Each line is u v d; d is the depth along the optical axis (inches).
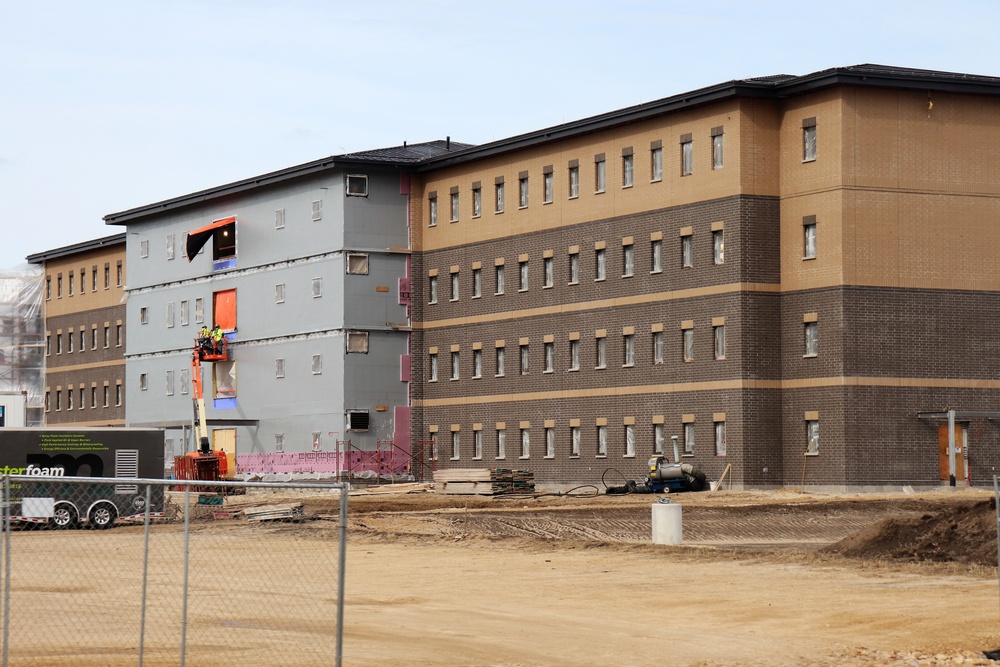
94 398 4347.9
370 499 2578.7
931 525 1525.6
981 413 2466.8
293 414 3329.2
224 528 1063.6
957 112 2518.5
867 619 1083.9
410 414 3240.7
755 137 2546.8
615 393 2783.0
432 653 918.4
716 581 1339.8
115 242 4202.8
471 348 3137.3
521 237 3014.3
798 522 2030.0
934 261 2495.1
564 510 2135.8
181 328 3754.9
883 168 2474.2
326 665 845.8
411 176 3277.6
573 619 1107.9
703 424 2591.0
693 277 2623.0
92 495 1913.1
